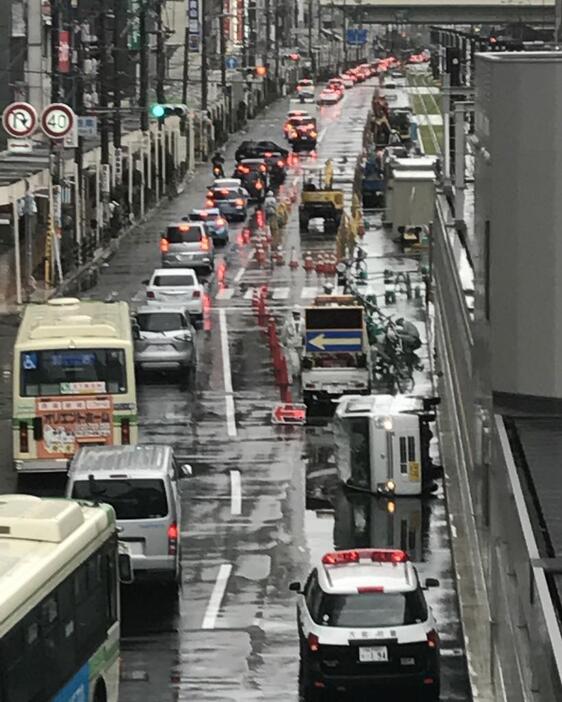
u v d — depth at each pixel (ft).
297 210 358.64
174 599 106.11
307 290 249.14
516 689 66.69
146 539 105.29
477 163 95.71
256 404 170.40
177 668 92.22
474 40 241.76
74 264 264.31
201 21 515.50
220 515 127.65
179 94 543.80
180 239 266.98
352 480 134.41
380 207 356.79
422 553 116.67
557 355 82.94
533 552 60.59
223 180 359.66
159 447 113.19
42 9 304.09
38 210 280.51
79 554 73.87
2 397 172.76
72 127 250.98
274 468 142.92
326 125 587.68
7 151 292.61
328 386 163.94
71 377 136.98
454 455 138.21
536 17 543.80
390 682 84.99
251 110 634.84
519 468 73.10
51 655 69.26
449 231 171.42
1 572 67.05
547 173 81.87
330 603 86.07
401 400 138.00
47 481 139.33
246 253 293.02
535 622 57.72
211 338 208.54
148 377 184.34
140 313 184.44
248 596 106.93
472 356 103.30
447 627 98.94
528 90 81.71
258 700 86.89
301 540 120.57
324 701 87.04
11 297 236.63
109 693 79.82
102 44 318.65
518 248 82.79
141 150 357.20
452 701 86.33
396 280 241.76
